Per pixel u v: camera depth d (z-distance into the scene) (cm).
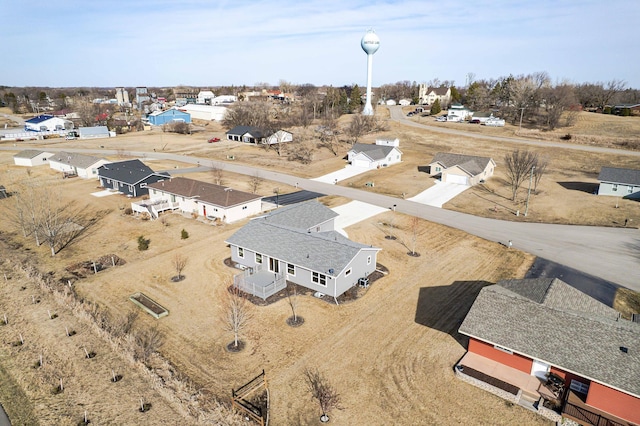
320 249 2962
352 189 5775
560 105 9900
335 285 2761
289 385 2011
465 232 4106
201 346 2311
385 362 2177
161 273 3209
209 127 12731
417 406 1881
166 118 12912
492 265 3353
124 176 5459
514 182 5872
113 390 1986
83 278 3141
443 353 2250
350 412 1845
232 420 1795
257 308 2694
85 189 5728
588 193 5438
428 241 3872
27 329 2489
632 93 15575
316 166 7256
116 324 2514
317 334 2417
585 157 7438
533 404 1878
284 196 5378
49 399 1933
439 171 6519
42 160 7362
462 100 16088
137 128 12044
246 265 3284
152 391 1983
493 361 2152
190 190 4709
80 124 12475
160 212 4666
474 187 5834
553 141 8875
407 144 9294
